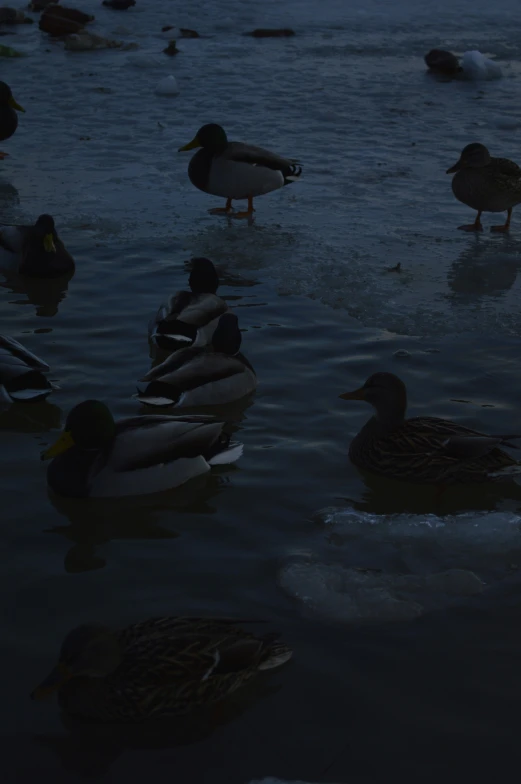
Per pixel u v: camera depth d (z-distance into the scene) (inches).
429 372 330.6
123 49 853.8
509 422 296.8
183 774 168.7
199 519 247.8
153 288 397.7
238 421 298.7
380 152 591.5
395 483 269.7
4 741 174.4
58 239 411.2
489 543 241.8
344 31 964.0
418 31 971.9
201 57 834.2
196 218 480.7
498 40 935.7
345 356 342.6
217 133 481.7
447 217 494.3
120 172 541.3
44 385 298.7
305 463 276.4
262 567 227.6
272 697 186.9
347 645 201.6
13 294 390.3
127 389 314.5
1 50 804.0
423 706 184.7
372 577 224.8
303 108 683.4
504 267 430.9
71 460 256.2
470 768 170.1
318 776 168.1
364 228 472.7
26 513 248.2
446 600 218.1
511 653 199.9
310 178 542.9
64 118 640.4
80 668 174.1
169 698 178.9
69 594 215.2
